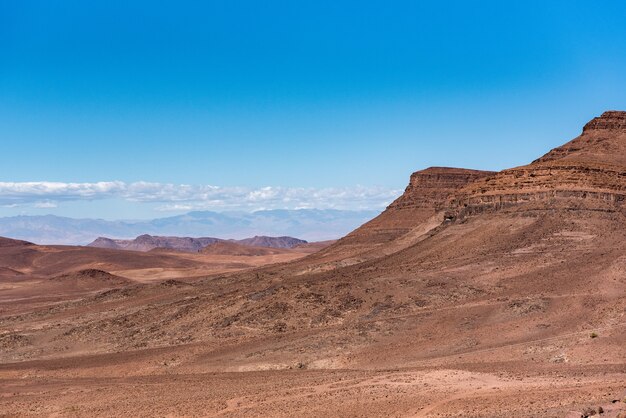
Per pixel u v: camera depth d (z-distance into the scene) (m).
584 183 162.75
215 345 125.62
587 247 141.75
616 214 153.75
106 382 108.81
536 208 161.62
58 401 96.06
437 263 151.75
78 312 186.75
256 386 93.75
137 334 142.88
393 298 132.62
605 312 106.44
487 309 119.00
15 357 143.00
